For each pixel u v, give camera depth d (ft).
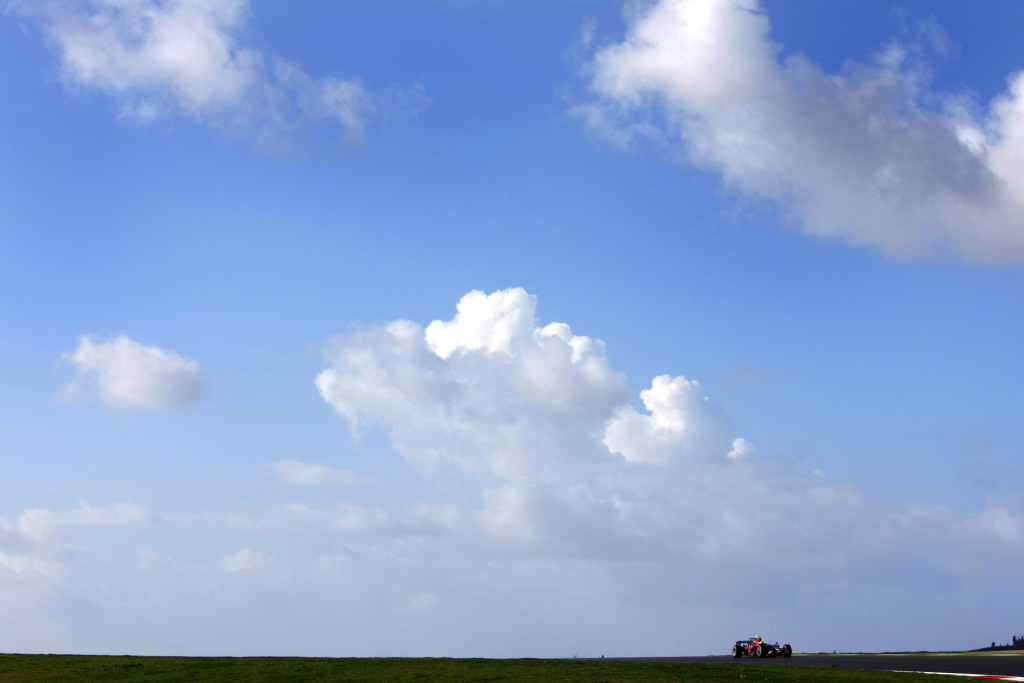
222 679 212.64
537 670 223.71
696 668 232.94
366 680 206.49
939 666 256.73
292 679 209.56
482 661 253.44
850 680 203.41
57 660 264.52
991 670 237.04
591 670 224.74
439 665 239.50
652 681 201.67
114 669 236.22
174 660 259.60
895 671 231.09
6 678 227.61
